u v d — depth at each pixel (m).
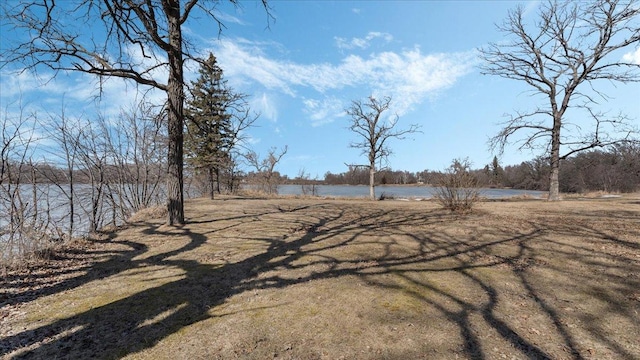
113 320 3.45
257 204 16.39
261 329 3.16
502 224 8.81
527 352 2.66
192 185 24.50
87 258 5.93
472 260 5.40
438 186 12.46
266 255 5.88
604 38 15.68
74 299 4.04
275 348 2.81
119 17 6.37
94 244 6.94
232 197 23.25
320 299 3.85
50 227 6.82
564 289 4.03
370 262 5.37
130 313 3.61
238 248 6.41
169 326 3.29
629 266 4.86
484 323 3.18
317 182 35.03
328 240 7.11
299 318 3.37
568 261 5.21
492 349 2.71
